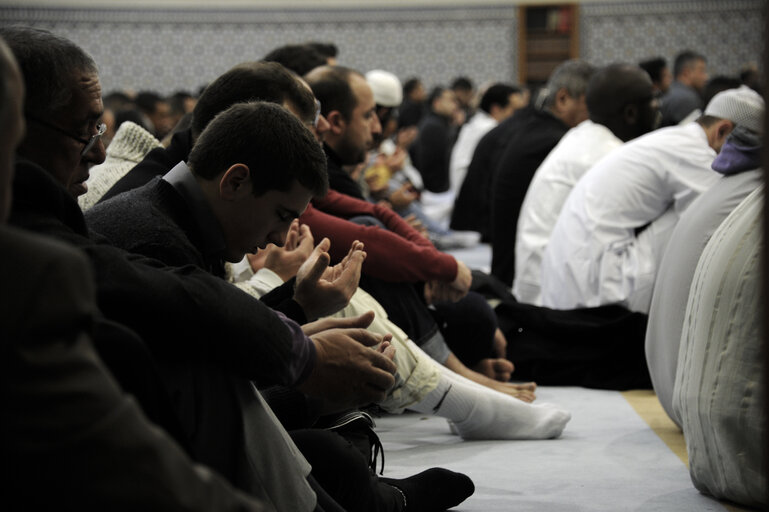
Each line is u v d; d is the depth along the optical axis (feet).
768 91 4.28
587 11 58.49
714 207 12.69
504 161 26.71
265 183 8.06
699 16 57.52
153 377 6.18
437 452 12.77
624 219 18.66
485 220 37.93
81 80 7.79
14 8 54.44
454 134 53.52
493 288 19.01
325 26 58.08
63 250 4.38
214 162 8.13
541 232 22.30
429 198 47.73
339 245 14.08
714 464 10.11
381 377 8.36
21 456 4.14
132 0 55.83
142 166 11.05
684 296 12.72
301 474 7.64
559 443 13.17
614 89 21.99
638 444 13.02
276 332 7.37
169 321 6.89
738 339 9.88
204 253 8.37
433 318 15.76
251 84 11.26
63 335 4.31
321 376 8.13
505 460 12.25
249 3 57.00
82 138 7.89
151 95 38.75
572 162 22.09
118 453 4.27
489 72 58.90
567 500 10.41
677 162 18.37
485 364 16.19
